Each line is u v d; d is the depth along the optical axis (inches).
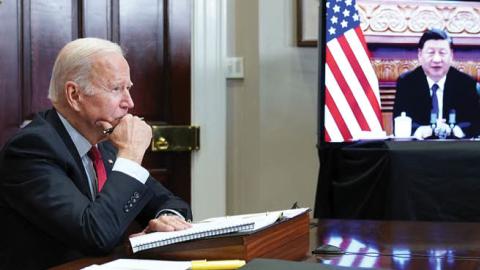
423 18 100.9
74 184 61.7
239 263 47.9
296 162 119.4
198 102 117.2
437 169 92.1
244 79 119.2
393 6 100.1
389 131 100.4
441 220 92.0
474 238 64.7
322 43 97.7
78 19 109.4
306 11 117.0
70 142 63.8
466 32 101.3
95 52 63.1
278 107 118.5
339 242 62.0
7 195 60.7
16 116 105.0
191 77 117.0
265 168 119.0
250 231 51.3
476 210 92.4
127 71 64.7
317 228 70.9
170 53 115.3
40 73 106.7
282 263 45.3
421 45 100.7
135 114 113.4
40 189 58.9
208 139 118.1
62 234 57.6
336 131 97.3
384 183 92.7
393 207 91.7
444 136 101.1
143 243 52.5
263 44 117.3
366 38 99.5
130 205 59.2
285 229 59.1
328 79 97.6
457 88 101.3
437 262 53.0
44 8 106.8
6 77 104.2
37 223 59.1
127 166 60.7
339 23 98.4
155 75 115.0
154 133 114.6
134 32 113.1
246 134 119.7
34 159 60.2
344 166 95.5
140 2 113.4
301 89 118.6
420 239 64.0
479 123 101.3
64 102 63.7
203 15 116.9
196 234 51.5
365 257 54.9
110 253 58.1
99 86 62.5
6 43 104.0
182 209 72.7
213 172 118.6
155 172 116.0
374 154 92.7
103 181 66.3
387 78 100.0
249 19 118.1
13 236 61.2
